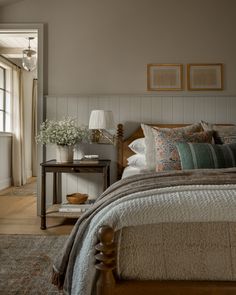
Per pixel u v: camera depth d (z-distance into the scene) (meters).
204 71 3.93
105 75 3.98
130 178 2.03
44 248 2.71
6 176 6.32
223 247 1.29
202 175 1.84
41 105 3.96
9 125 6.57
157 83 3.95
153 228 1.32
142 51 3.96
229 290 1.23
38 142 3.92
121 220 1.30
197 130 3.31
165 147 2.92
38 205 3.96
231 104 3.92
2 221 3.67
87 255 1.30
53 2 3.99
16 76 6.58
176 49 3.95
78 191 3.98
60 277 1.52
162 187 1.58
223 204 1.32
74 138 3.49
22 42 5.98
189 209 1.30
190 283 1.25
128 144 3.83
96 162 3.52
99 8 3.98
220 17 3.93
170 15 3.95
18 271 2.24
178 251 1.30
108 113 3.58
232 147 2.76
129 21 3.97
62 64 3.99
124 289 1.24
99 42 3.98
